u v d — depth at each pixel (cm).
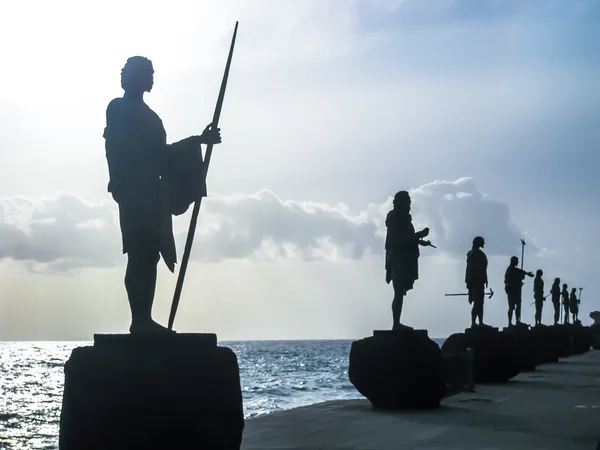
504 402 2250
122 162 1059
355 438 1577
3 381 8469
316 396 4784
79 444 977
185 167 1077
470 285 2975
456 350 2933
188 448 984
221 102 1098
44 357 18788
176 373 992
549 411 2031
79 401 984
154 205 1055
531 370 3653
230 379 1026
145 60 1100
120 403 974
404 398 2058
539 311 4500
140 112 1086
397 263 2116
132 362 988
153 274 1064
